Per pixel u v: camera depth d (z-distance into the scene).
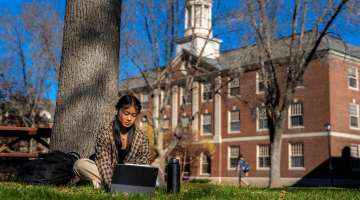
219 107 33.34
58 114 6.50
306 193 5.95
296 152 27.94
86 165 4.79
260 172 29.86
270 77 20.16
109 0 6.94
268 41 18.73
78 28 6.70
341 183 25.64
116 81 6.88
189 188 6.12
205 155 33.97
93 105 6.46
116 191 4.16
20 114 35.19
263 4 18.53
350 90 27.58
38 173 5.20
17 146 33.34
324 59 20.75
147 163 4.82
